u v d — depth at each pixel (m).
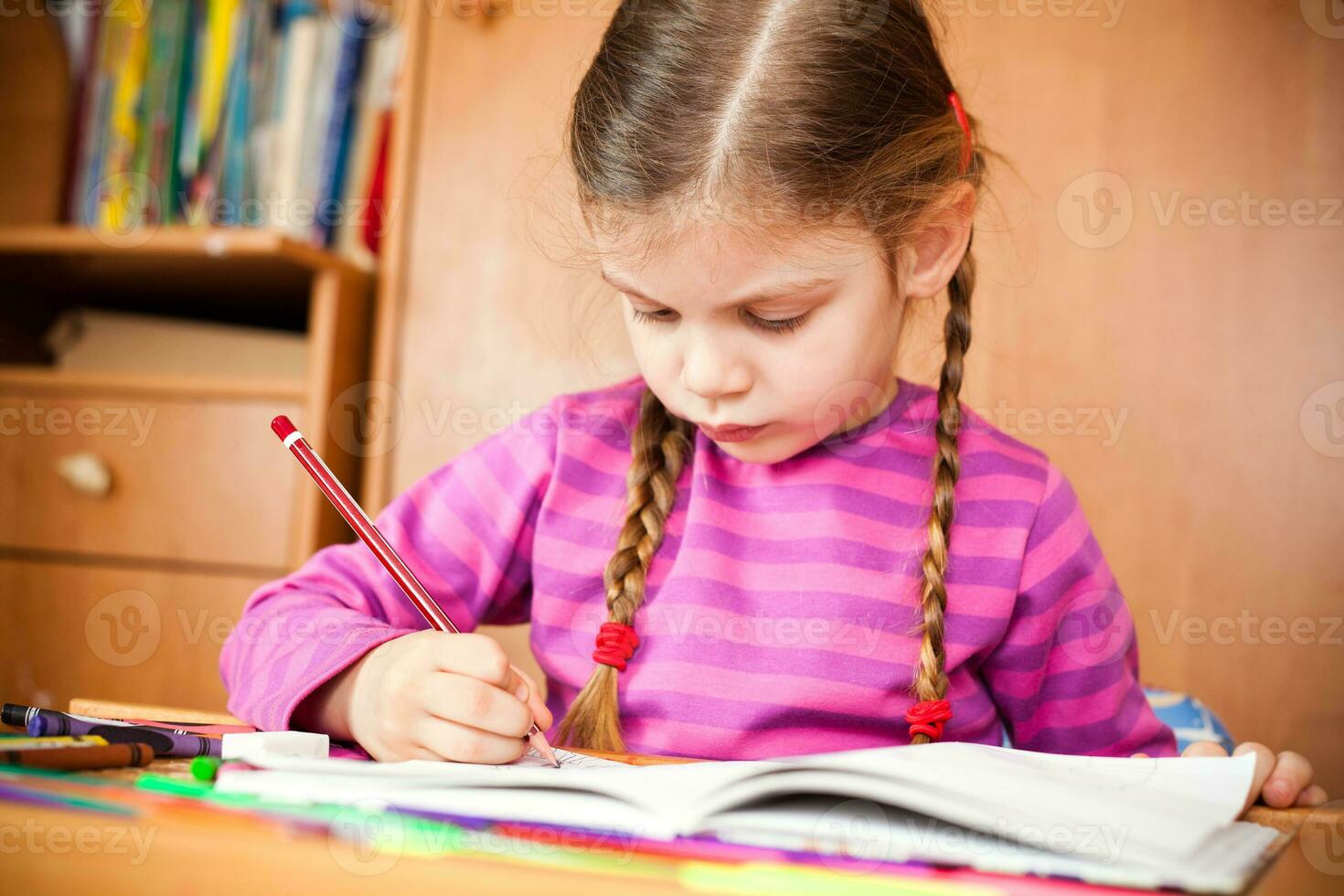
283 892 0.36
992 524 0.86
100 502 1.58
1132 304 1.42
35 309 1.85
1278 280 1.39
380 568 0.85
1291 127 1.40
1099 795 0.47
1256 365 1.39
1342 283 1.38
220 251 1.51
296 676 0.67
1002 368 1.44
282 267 1.58
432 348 1.60
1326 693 1.36
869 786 0.44
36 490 1.60
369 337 1.68
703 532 0.84
